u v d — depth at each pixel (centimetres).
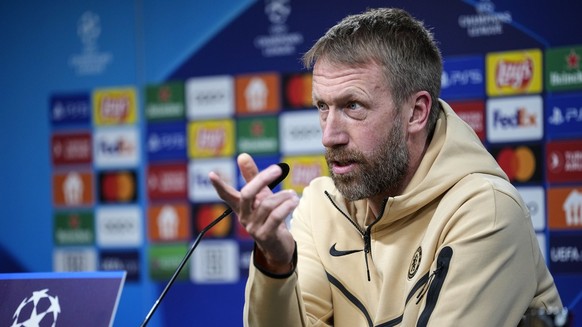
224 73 826
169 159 844
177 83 842
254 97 814
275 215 304
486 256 343
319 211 427
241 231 820
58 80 883
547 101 725
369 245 396
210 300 829
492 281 340
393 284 379
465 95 745
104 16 866
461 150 385
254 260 337
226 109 824
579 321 716
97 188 870
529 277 353
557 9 724
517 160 730
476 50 743
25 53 892
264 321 343
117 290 312
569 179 719
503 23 737
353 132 367
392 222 388
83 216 874
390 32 375
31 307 320
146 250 852
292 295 345
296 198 309
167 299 842
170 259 844
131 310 857
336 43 371
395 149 373
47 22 885
